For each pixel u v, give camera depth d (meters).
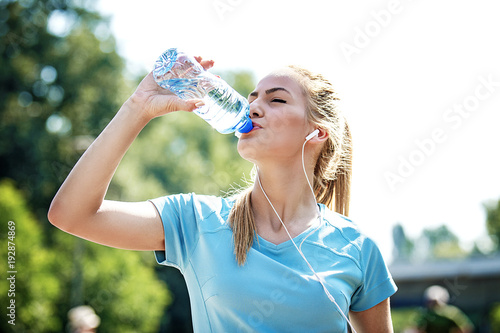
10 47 25.70
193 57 2.70
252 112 2.66
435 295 9.28
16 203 15.70
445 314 9.12
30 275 15.32
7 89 25.77
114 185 23.47
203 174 30.73
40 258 15.66
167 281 25.55
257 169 2.71
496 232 41.53
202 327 2.52
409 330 9.65
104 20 26.81
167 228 2.58
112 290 19.11
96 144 2.43
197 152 32.56
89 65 25.83
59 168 24.30
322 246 2.58
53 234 22.70
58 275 18.78
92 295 19.02
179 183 30.03
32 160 24.28
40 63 25.80
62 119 25.69
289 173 2.65
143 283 19.58
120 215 2.49
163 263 2.65
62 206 2.37
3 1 25.77
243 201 2.62
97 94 25.66
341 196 3.05
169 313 25.36
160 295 19.94
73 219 2.38
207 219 2.61
